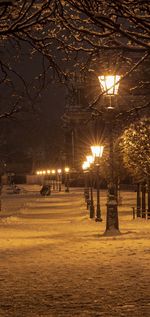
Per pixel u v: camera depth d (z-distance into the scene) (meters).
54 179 143.00
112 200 20.53
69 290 9.91
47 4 7.86
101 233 21.69
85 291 9.77
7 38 9.60
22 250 16.19
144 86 11.60
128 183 80.31
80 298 9.20
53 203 61.62
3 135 104.50
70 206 54.91
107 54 10.20
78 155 104.94
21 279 11.17
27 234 23.11
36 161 162.88
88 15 7.65
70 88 10.66
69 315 8.02
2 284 10.65
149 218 31.08
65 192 90.69
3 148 122.88
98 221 32.28
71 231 24.55
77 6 7.69
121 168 45.00
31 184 147.12
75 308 8.46
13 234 23.19
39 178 147.88
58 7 8.10
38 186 131.12
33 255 14.93
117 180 46.41
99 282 10.59
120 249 15.43
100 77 13.32
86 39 8.45
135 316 7.86
